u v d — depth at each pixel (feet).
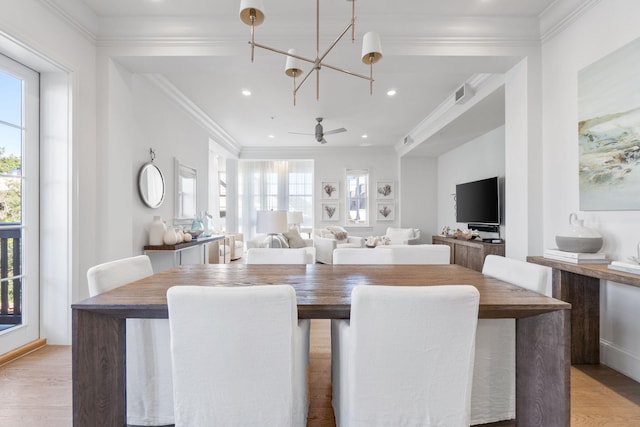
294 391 3.85
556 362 4.05
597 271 5.75
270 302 3.45
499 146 15.16
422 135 18.10
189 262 13.82
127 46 8.68
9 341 7.25
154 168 11.39
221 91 12.95
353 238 21.36
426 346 3.54
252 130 19.26
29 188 7.71
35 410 5.39
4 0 6.26
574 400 5.76
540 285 4.83
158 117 11.91
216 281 5.27
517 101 9.09
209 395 3.64
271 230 10.82
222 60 8.87
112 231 8.88
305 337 4.58
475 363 4.89
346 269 6.38
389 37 8.54
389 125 18.01
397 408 3.64
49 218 7.93
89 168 8.44
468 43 8.61
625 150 6.28
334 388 5.04
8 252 7.38
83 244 8.24
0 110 7.08
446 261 7.92
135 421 4.80
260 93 13.19
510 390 4.99
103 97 8.69
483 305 3.93
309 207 27.89
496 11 8.36
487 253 13.38
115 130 8.98
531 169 8.66
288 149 24.03
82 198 8.21
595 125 6.91
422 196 22.89
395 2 7.97
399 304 3.44
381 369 3.58
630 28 6.24
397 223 23.93
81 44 8.17
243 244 23.85
